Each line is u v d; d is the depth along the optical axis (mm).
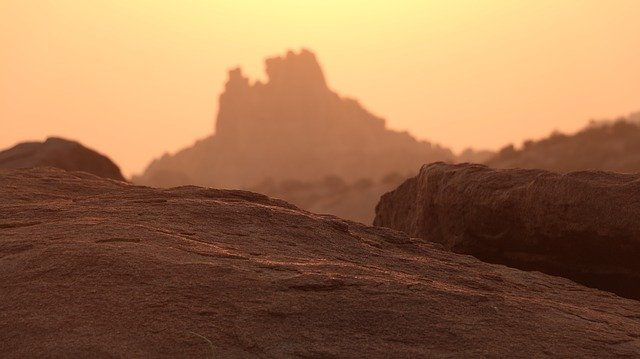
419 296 12227
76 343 10391
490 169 21688
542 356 11078
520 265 20266
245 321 11047
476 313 12094
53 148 42875
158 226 14773
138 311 11062
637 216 17641
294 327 11086
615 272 18375
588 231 18234
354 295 11945
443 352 10906
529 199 19484
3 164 42719
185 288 11656
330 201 191375
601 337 11938
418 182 24016
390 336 11156
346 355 10617
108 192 19906
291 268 12820
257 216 16078
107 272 11906
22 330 10680
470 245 21234
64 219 15219
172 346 10469
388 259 15289
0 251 12945
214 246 13734
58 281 11695
